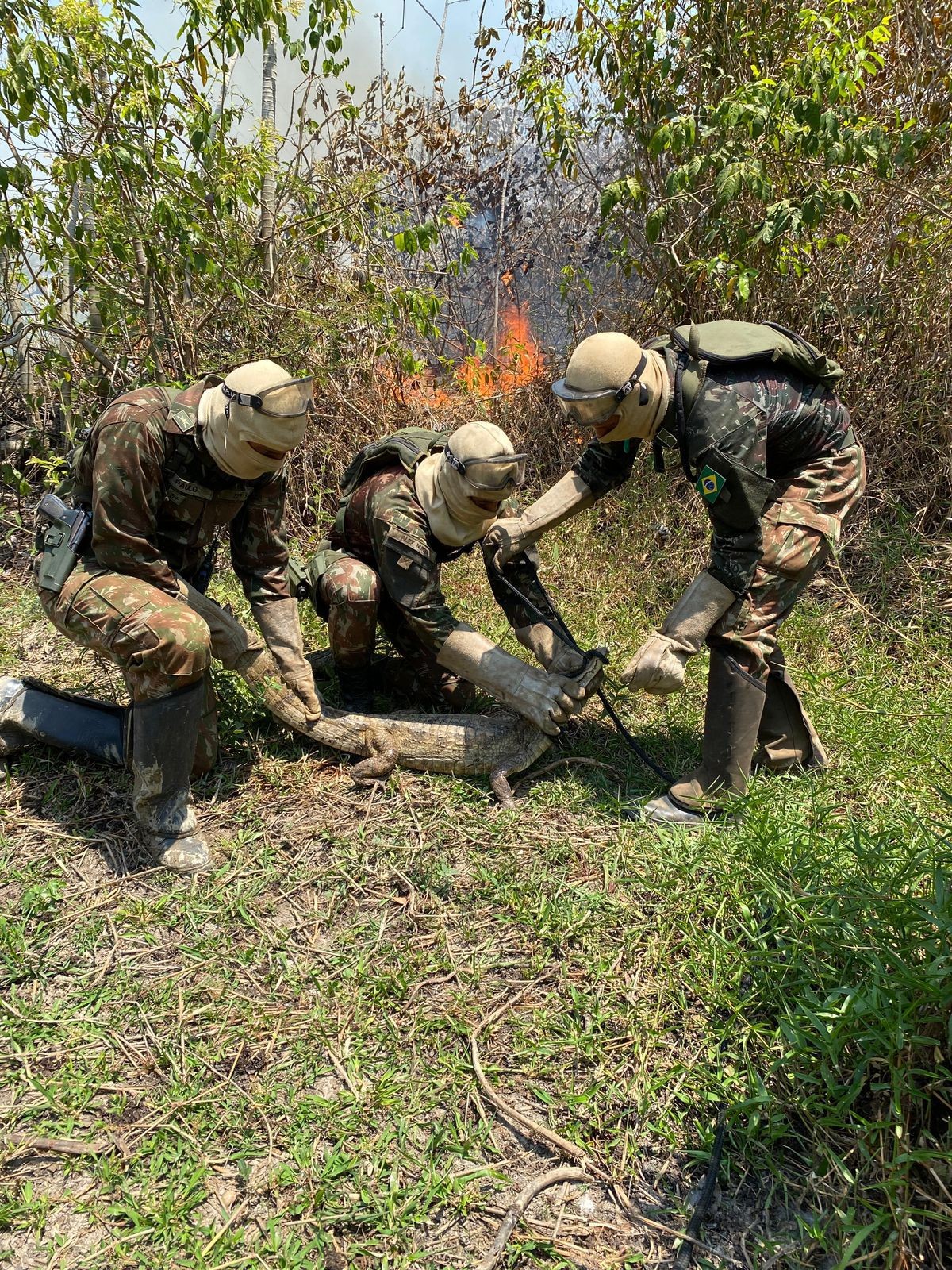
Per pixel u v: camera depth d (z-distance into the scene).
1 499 5.55
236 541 3.25
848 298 5.19
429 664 3.74
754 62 4.93
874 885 2.33
